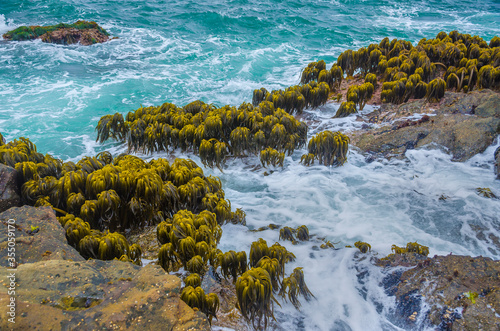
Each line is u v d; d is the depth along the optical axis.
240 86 15.30
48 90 14.26
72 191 6.66
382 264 5.58
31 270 3.64
